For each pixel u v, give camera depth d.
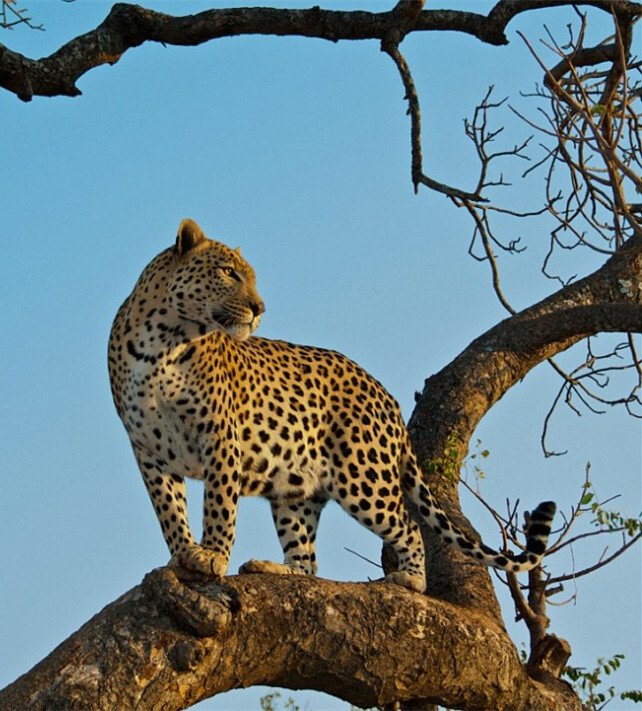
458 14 13.13
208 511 11.77
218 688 10.23
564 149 11.58
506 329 15.34
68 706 9.52
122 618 9.98
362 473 12.54
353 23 12.76
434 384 15.14
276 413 12.34
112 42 12.83
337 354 13.17
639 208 14.36
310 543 13.18
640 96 11.87
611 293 15.54
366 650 10.62
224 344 12.19
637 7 13.30
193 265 11.88
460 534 12.70
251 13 12.88
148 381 11.77
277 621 10.34
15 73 12.26
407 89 12.66
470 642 11.12
